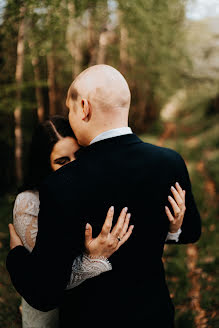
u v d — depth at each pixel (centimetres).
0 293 237
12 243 113
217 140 1036
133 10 402
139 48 625
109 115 92
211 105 1592
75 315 99
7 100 421
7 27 291
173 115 1945
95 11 364
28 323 125
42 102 594
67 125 116
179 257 334
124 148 92
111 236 87
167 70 852
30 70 540
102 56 657
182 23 791
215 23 945
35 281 85
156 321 99
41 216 86
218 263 313
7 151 568
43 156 115
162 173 95
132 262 97
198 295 264
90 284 97
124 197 88
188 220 115
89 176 86
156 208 95
